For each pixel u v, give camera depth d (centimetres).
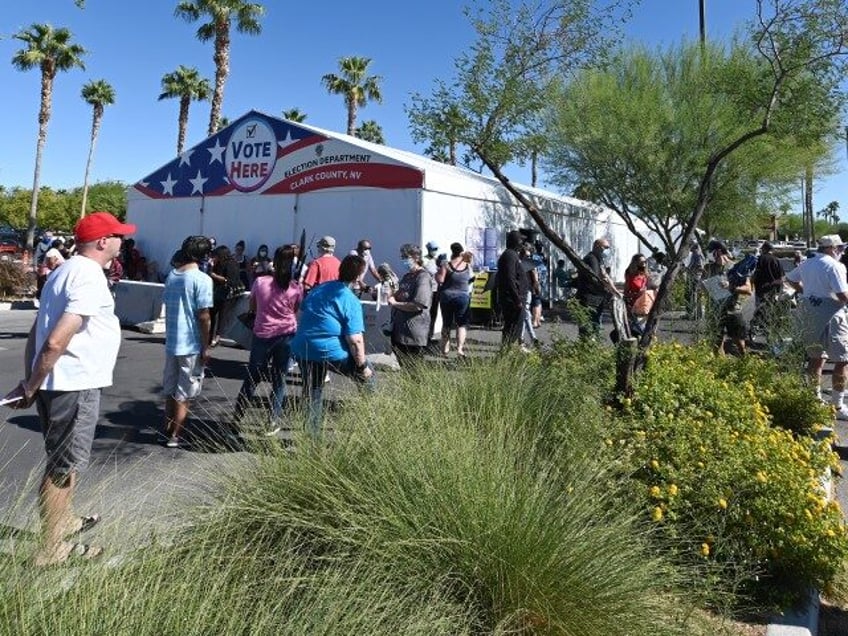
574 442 402
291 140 1584
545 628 274
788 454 453
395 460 329
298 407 462
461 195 1505
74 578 216
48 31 3731
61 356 353
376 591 250
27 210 6125
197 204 1747
